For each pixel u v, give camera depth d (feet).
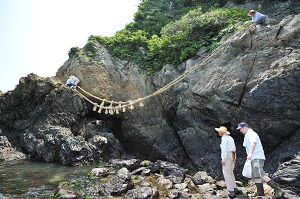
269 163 33.27
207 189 25.75
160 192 25.41
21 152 44.60
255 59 35.09
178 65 47.42
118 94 50.47
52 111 45.93
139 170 32.35
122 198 23.68
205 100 38.37
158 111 48.03
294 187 24.21
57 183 28.60
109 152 44.62
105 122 50.70
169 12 67.92
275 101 32.30
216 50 40.06
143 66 52.06
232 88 35.17
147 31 62.18
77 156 39.40
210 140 39.45
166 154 45.88
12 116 48.62
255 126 34.55
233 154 23.25
